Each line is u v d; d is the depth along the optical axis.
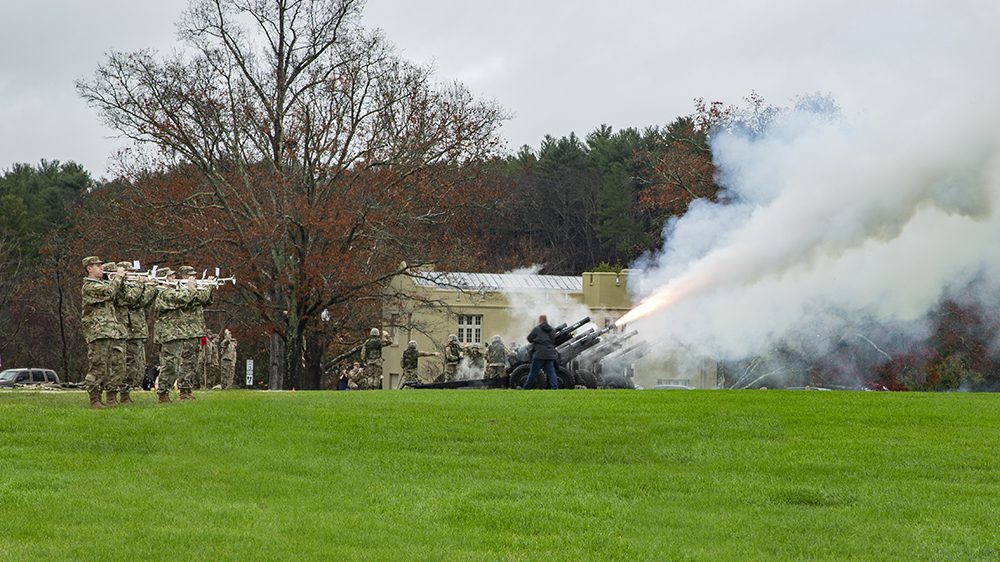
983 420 25.44
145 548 14.46
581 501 17.52
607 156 118.50
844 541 15.69
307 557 14.31
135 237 61.16
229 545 14.76
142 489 17.92
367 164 60.47
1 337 94.44
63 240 80.75
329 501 17.42
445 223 64.12
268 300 60.78
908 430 24.09
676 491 18.48
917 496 18.25
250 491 18.00
